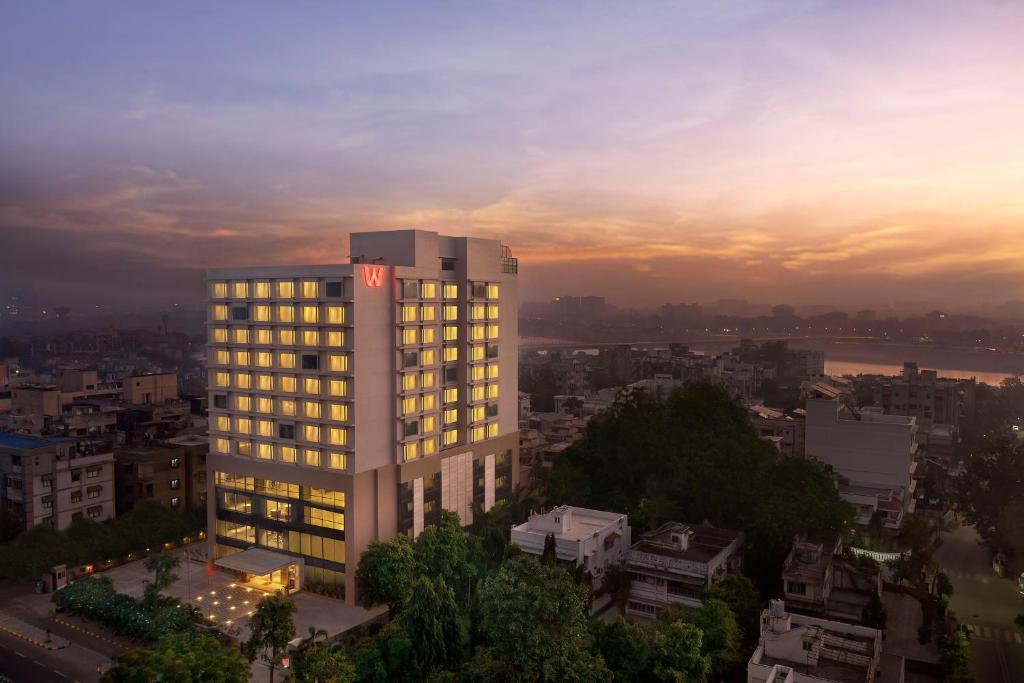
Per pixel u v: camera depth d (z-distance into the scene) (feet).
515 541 279.69
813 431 399.24
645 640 204.74
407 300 290.56
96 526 318.04
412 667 209.15
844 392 513.45
